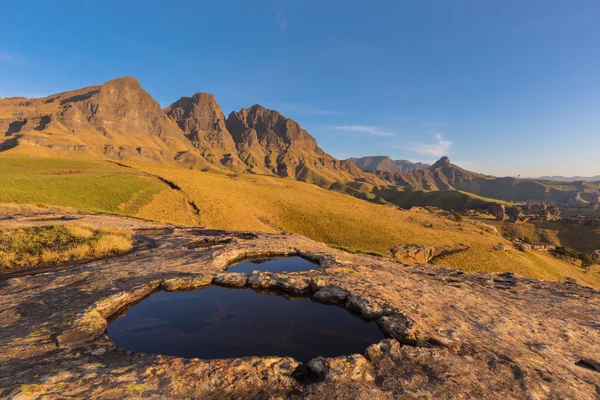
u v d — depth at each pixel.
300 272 11.28
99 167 81.62
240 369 5.11
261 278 10.49
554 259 85.75
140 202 52.03
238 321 7.64
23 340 5.57
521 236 133.25
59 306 7.40
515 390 4.89
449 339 6.57
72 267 11.60
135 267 11.62
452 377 5.13
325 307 8.81
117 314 7.80
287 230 60.22
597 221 135.88
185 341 6.47
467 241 68.06
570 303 10.84
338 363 5.32
